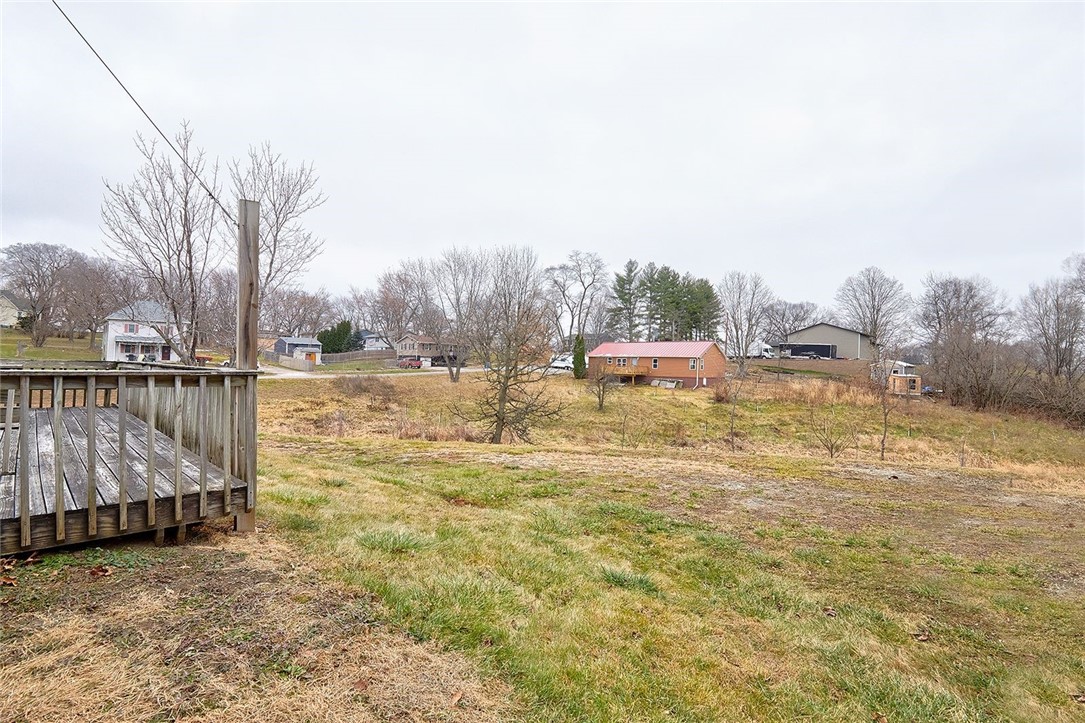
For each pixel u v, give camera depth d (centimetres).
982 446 2059
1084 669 349
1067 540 614
